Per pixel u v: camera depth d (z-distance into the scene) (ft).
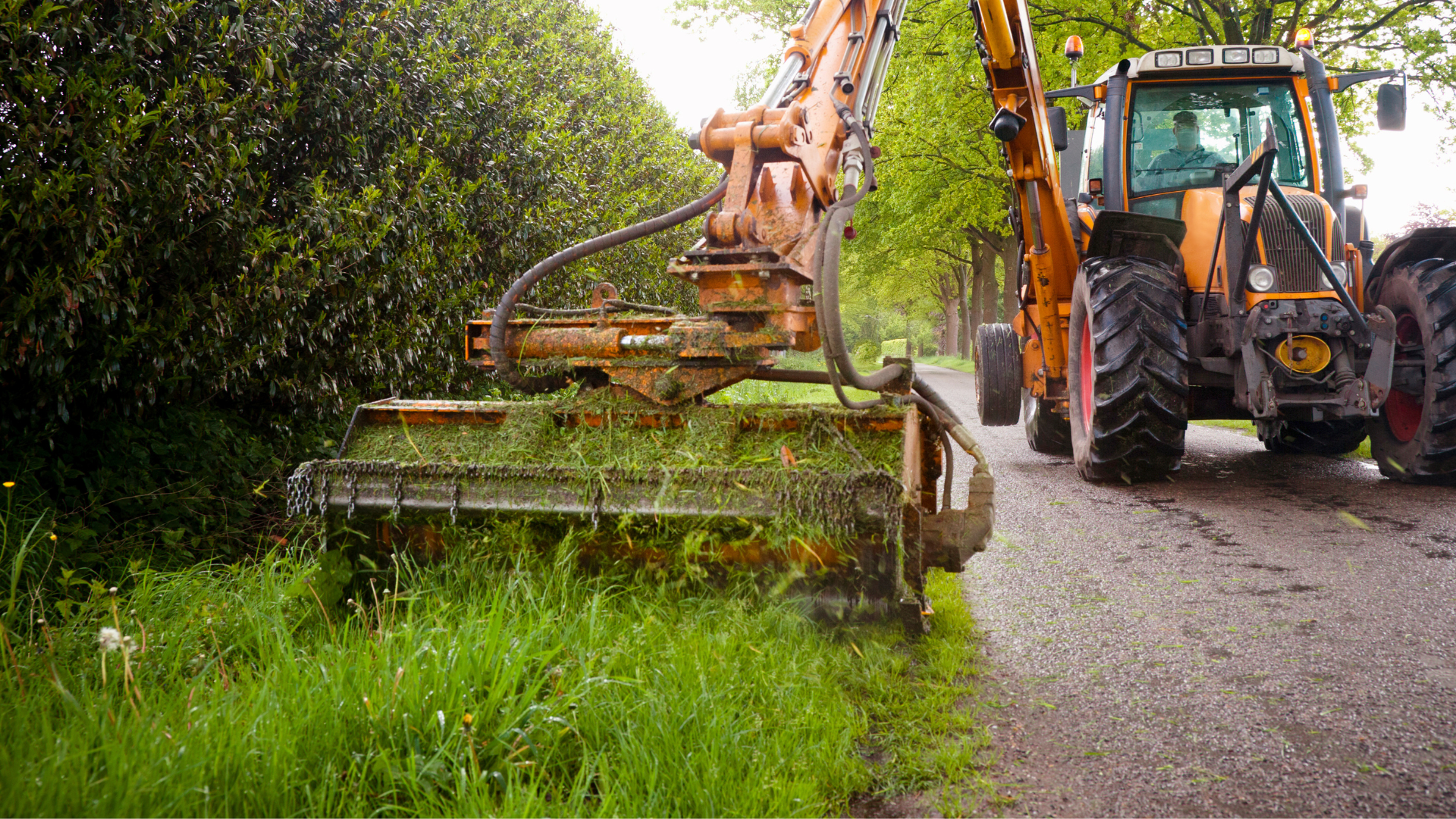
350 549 8.72
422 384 16.72
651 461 8.47
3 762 5.14
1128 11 42.80
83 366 10.00
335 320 13.04
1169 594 10.48
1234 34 38.17
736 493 7.74
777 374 9.27
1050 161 18.74
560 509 8.06
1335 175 18.25
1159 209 18.88
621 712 6.35
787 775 5.98
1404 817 5.67
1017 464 20.99
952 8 45.01
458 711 6.06
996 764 6.52
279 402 13.74
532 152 17.89
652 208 27.73
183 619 7.97
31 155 8.55
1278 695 7.58
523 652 6.63
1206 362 16.34
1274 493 16.22
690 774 5.73
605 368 9.03
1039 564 11.95
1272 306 15.17
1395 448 16.89
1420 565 11.23
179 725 5.80
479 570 8.51
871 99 12.05
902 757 6.53
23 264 8.66
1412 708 7.21
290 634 7.51
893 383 9.77
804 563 8.23
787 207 9.29
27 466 9.78
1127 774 6.34
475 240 16.26
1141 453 16.37
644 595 8.30
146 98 9.82
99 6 9.77
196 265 10.86
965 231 78.64
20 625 7.74
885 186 65.82
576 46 27.78
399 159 13.99
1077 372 18.40
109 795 4.92
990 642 9.09
